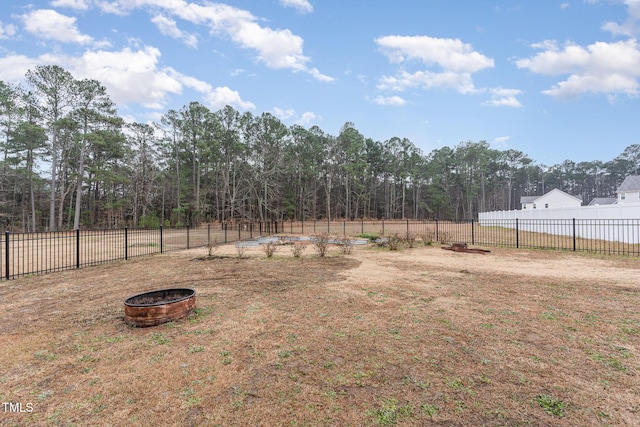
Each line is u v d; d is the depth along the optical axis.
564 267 6.89
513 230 19.42
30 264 8.30
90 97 25.64
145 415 1.86
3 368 2.49
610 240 12.17
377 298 4.48
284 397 2.04
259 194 38.38
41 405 1.98
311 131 43.50
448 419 1.79
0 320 3.65
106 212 33.44
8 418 1.84
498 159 66.06
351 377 2.29
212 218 38.06
